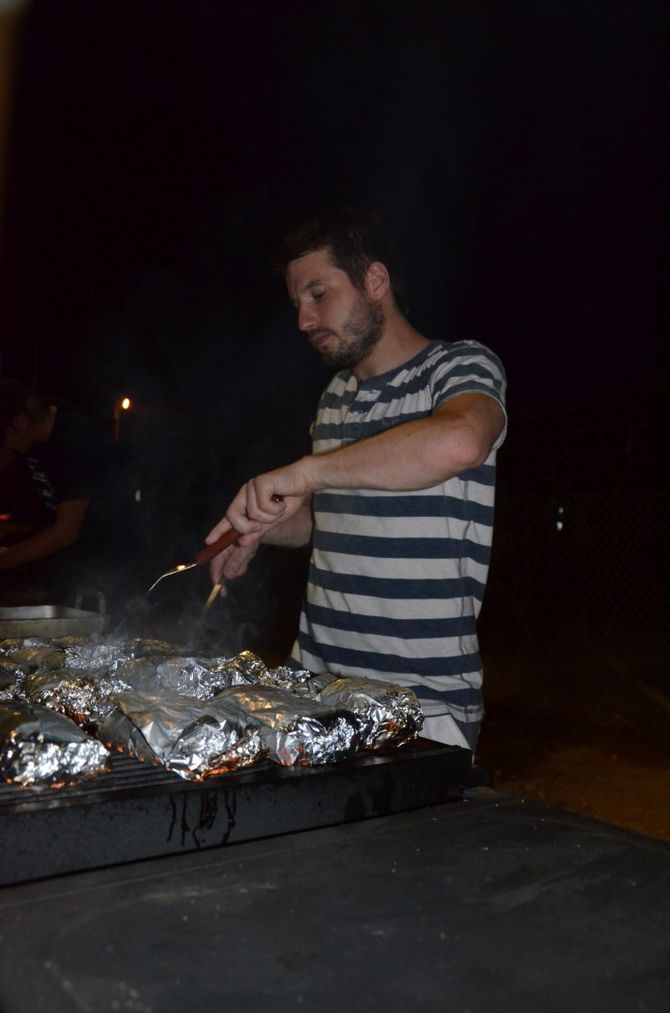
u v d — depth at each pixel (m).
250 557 1.54
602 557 7.36
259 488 1.22
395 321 1.63
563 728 5.08
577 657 6.88
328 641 1.60
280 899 0.69
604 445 7.39
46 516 2.85
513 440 8.00
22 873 0.71
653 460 7.08
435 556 1.49
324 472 1.21
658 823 3.47
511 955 0.61
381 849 0.79
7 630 1.64
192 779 0.82
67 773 0.78
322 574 1.63
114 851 0.75
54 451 2.76
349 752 0.89
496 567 7.82
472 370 1.39
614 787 3.95
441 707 1.39
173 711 0.86
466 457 1.16
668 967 0.60
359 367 1.68
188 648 1.39
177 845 0.77
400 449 1.17
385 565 1.51
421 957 0.61
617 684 6.11
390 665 1.51
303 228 1.58
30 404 2.76
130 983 0.57
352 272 1.56
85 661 1.26
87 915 0.66
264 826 0.82
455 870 0.75
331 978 0.58
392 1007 0.55
